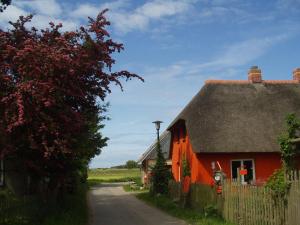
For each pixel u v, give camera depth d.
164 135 50.78
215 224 16.59
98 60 15.63
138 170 121.25
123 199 34.31
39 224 14.70
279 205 13.08
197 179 26.44
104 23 15.61
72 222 16.92
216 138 26.62
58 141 14.16
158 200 28.80
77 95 14.88
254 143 26.59
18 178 17.94
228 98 29.22
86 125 16.66
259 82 30.88
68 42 14.93
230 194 17.06
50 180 17.64
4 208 12.50
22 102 13.17
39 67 13.61
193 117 27.75
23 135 14.21
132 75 16.41
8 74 14.16
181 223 18.52
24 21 15.63
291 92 30.39
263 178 25.94
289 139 15.03
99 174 105.25
